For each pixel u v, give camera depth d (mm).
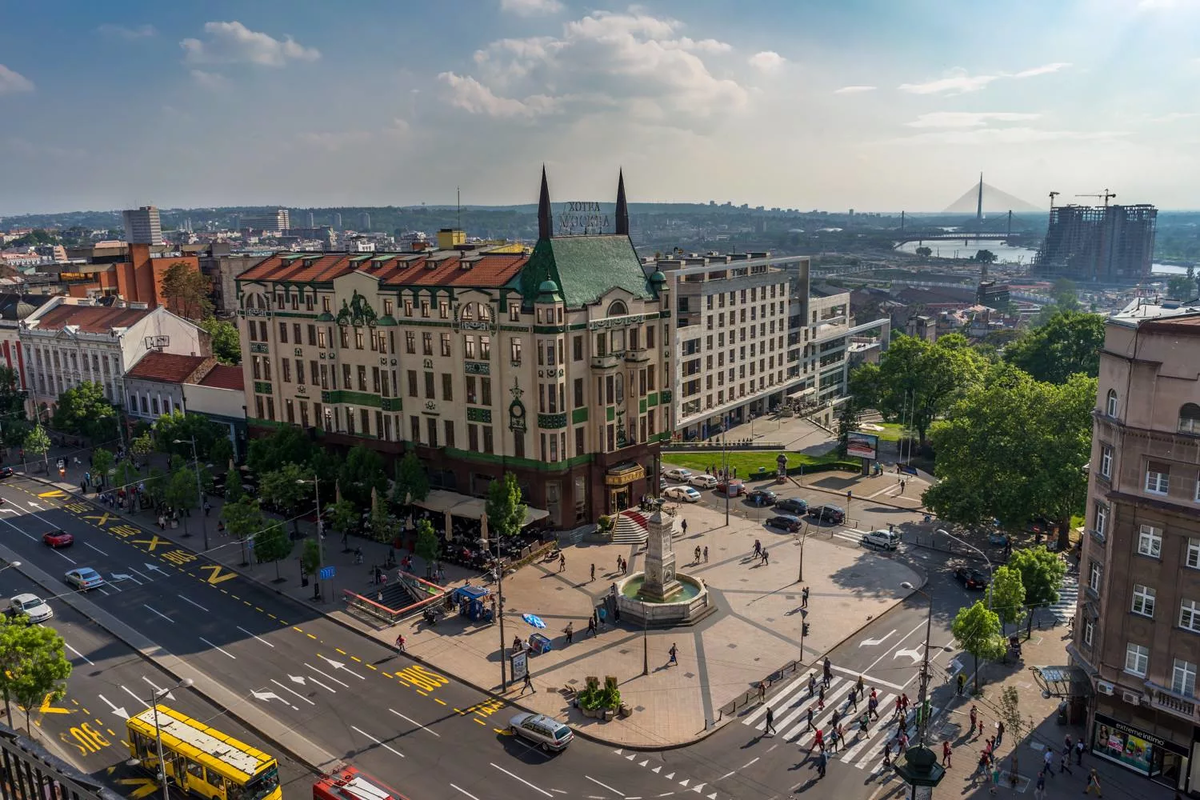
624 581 80188
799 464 126375
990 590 67000
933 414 140375
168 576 84625
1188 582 48188
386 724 58344
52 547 92375
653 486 104312
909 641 70312
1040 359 155125
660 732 57219
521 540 90250
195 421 116000
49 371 149000
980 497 86125
